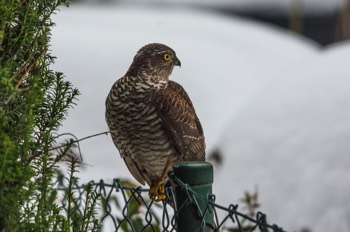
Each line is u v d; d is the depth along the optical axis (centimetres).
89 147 1474
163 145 841
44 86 578
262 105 1262
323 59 1337
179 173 590
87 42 1805
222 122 1570
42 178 558
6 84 530
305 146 1168
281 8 2606
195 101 1636
